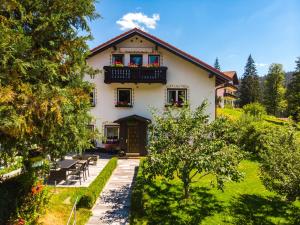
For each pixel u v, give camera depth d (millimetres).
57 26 8922
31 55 8273
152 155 12141
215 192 14234
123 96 25391
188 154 11945
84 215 11570
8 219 8602
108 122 25109
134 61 25156
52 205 11766
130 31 24188
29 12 8547
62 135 9094
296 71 59000
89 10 9555
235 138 13461
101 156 24141
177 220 11219
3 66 7352
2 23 7367
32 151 11836
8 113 6996
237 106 84125
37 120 8086
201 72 24859
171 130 12930
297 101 54406
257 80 81688
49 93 7816
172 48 24078
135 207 12141
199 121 13023
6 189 9258
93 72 10453
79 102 9242
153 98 25031
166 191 14008
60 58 9117
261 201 13430
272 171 11922
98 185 14227
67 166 15234
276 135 13305
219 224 11078
